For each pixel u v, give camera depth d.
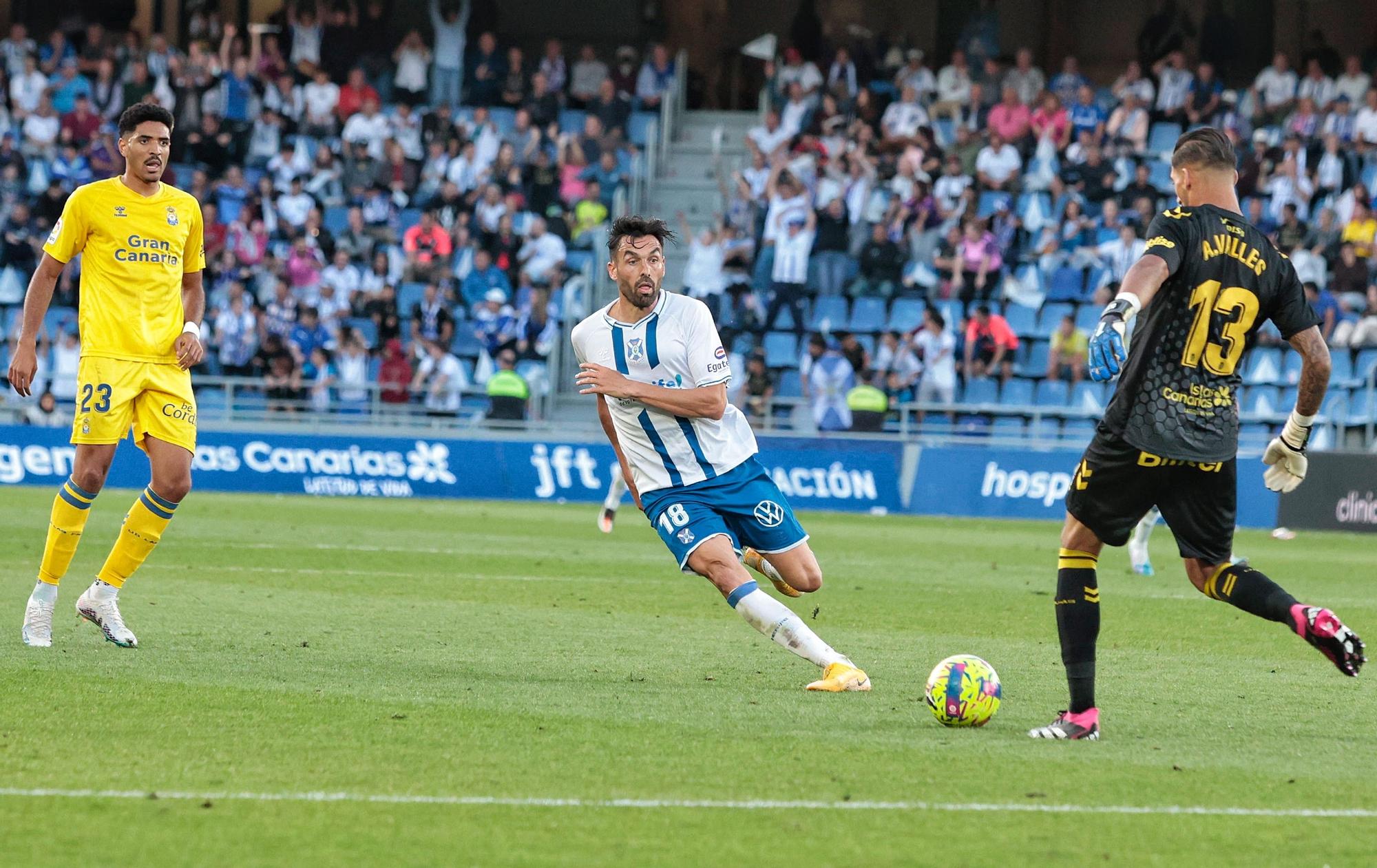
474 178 75.94
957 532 51.41
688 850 11.13
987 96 80.19
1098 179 73.88
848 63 81.94
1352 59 78.81
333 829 11.52
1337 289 67.31
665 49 88.44
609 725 15.83
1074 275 70.56
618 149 78.50
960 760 14.45
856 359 65.94
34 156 77.25
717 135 76.38
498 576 32.47
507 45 88.88
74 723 15.16
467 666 19.98
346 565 33.84
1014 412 62.78
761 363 64.75
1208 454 15.32
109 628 20.58
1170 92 80.31
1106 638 24.91
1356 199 71.00
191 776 13.08
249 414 64.19
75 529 20.22
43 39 88.94
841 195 72.81
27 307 20.03
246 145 78.31
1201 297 15.20
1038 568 38.53
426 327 67.38
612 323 18.77
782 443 61.03
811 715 16.75
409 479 61.41
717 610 27.36
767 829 11.74
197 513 48.59
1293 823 12.34
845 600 29.77
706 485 18.64
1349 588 35.31
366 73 83.38
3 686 17.05
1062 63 87.25
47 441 61.19
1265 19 85.75
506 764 13.84
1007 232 72.44
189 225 20.64
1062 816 12.38
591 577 32.88
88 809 11.91
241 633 22.41
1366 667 21.77
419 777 13.25
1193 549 15.85
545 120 80.06
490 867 10.64
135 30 88.12
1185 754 15.02
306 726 15.39
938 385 65.31
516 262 71.69
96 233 19.97
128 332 20.08
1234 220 15.52
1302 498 56.38
